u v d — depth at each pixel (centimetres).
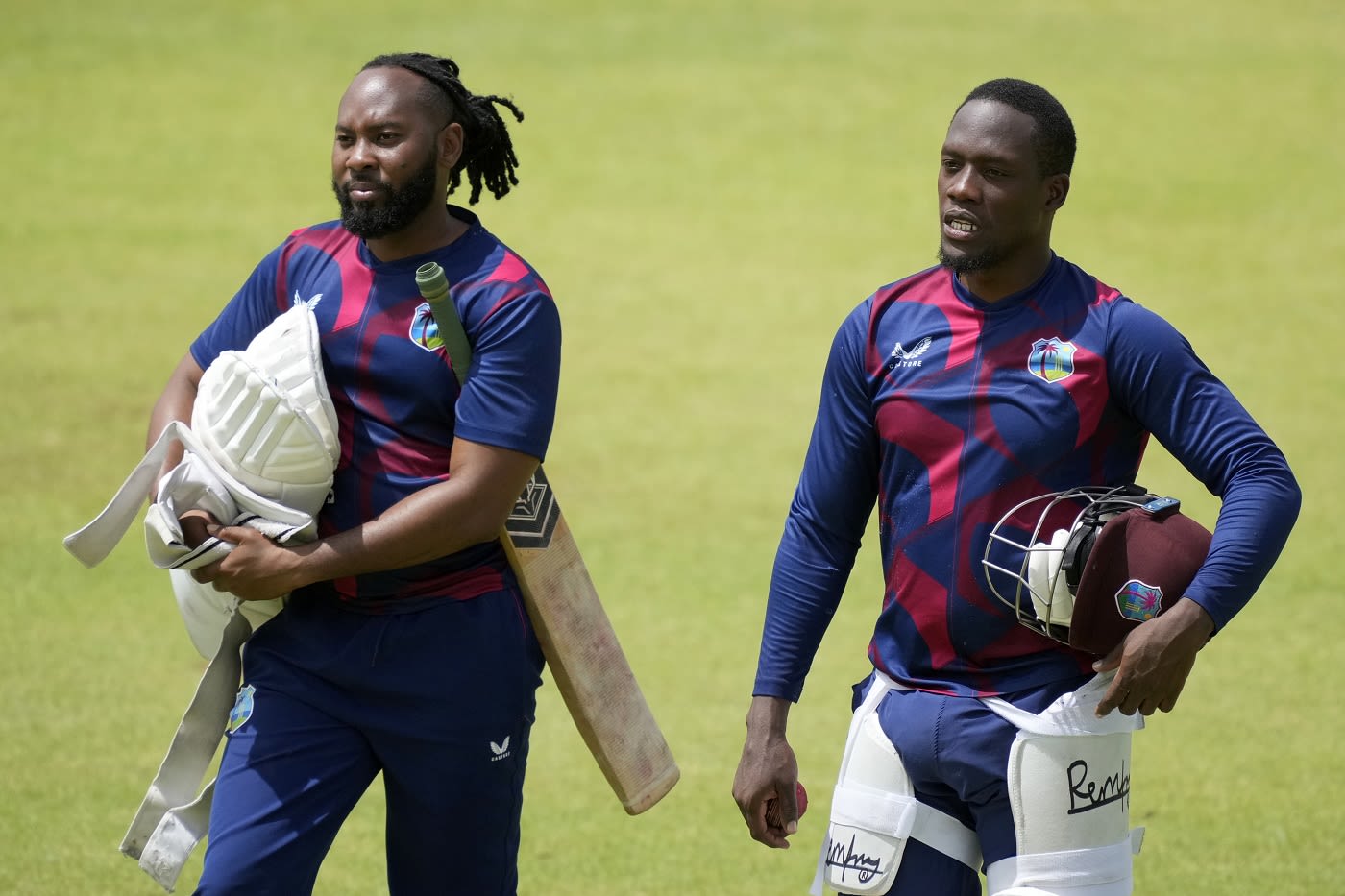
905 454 1303
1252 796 2130
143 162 6322
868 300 1345
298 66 7475
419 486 1352
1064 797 1259
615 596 2955
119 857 1891
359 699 1348
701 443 3944
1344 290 5216
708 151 6669
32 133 6569
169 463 1358
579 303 5100
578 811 2089
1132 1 8738
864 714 1339
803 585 1362
